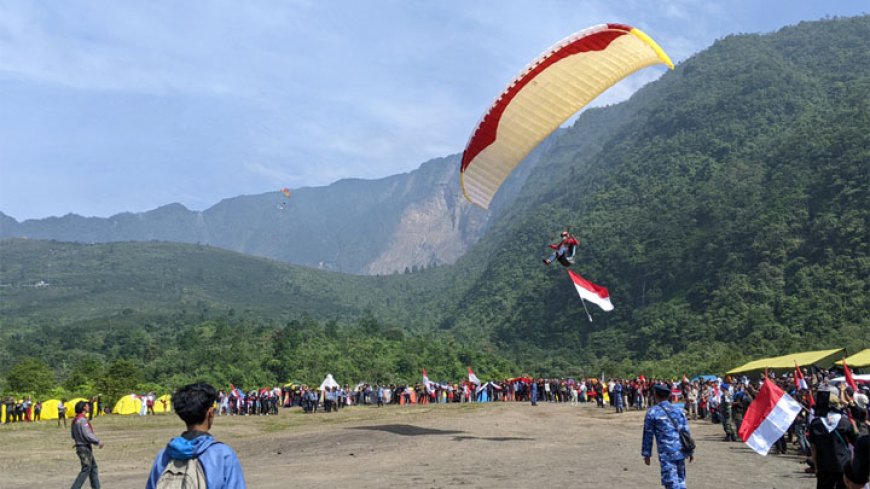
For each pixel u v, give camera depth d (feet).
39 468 65.21
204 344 532.73
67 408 192.54
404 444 74.95
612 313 625.41
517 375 512.63
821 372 101.91
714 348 437.99
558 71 68.39
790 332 413.80
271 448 79.05
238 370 398.83
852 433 29.12
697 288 548.72
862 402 47.85
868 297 404.57
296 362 426.51
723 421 81.82
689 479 49.06
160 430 126.31
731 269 535.60
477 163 75.77
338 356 453.99
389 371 445.78
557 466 54.80
